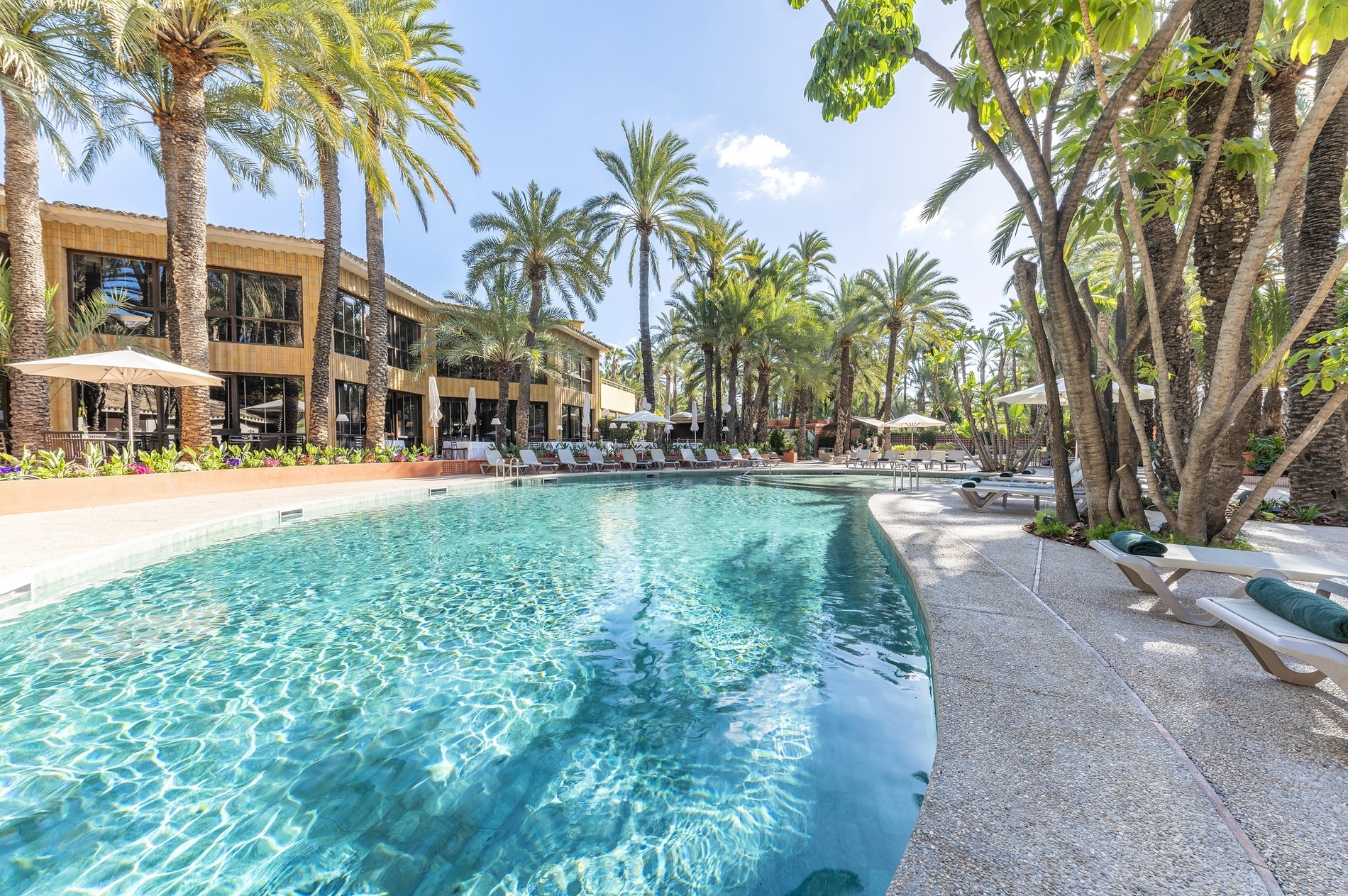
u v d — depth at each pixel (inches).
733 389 1088.2
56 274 572.7
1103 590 172.1
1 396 502.3
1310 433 205.0
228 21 391.5
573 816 84.7
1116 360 255.8
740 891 69.1
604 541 297.4
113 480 361.7
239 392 660.1
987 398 795.4
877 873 71.7
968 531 281.1
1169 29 185.5
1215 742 86.0
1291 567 136.9
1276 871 59.5
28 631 159.8
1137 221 209.8
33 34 423.2
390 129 580.4
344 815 85.0
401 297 879.1
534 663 141.3
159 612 178.5
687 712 115.9
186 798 88.4
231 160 625.9
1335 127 305.6
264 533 309.4
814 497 515.2
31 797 88.0
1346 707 97.7
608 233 943.7
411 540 298.0
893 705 118.5
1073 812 68.8
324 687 127.6
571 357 940.6
